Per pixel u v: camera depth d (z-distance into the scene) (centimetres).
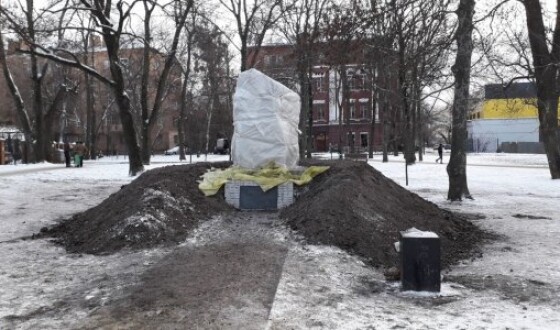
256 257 740
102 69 5550
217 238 867
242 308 538
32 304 573
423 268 618
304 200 1030
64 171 2631
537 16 2030
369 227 842
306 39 2534
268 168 1170
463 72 1462
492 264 780
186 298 568
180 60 4347
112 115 6306
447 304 577
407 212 1016
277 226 947
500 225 1126
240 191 1116
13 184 1931
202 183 1140
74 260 778
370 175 1140
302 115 3050
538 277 700
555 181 2097
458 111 1484
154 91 5475
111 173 2502
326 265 707
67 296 600
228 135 4841
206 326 491
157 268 696
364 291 620
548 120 2183
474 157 4772
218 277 646
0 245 895
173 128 7900
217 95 4772
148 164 3108
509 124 6600
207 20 3325
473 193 1719
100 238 869
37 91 3412
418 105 3209
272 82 1196
